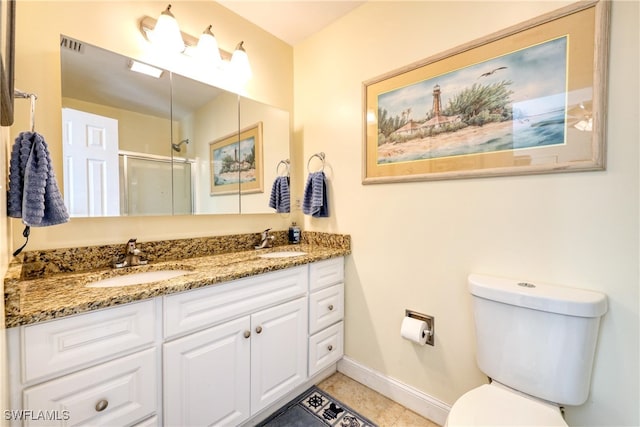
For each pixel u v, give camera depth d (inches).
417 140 58.0
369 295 67.5
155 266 52.0
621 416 39.1
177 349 40.8
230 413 47.5
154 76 56.9
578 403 38.5
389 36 62.6
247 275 48.5
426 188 57.6
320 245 76.9
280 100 80.5
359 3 66.9
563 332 38.6
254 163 74.1
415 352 60.0
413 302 60.1
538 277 45.3
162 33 54.4
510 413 37.3
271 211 77.5
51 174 36.9
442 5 54.6
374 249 66.4
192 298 42.5
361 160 67.7
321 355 65.3
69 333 32.2
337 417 57.7
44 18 44.9
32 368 29.9
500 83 47.8
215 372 45.3
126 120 53.2
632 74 38.0
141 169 55.0
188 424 42.2
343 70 71.5
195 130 62.7
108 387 34.9
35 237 44.2
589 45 40.3
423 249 58.3
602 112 39.5
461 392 54.0
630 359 38.5
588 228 41.3
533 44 44.7
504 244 48.5
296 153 84.1
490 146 49.1
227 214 69.0
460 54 52.1
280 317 55.8
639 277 38.0
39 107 44.5
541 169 44.3
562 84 42.4
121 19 52.7
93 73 49.6
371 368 67.3
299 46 82.4
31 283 40.5
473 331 52.2
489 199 49.9
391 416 58.4
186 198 61.3
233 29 69.6
